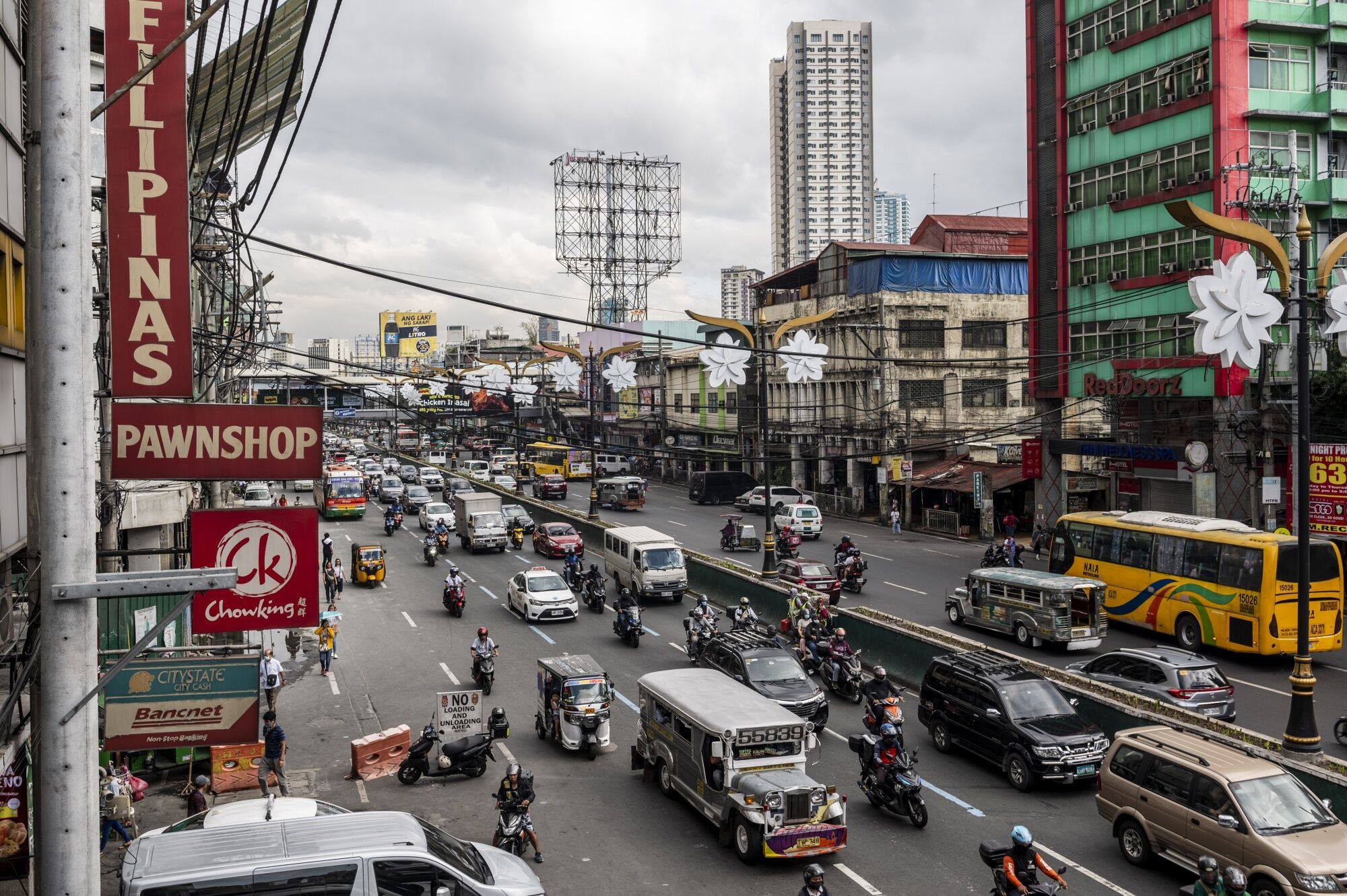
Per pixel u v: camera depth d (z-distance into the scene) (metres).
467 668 30.94
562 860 17.34
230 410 12.91
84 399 7.42
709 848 17.88
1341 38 42.12
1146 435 45.53
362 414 115.94
